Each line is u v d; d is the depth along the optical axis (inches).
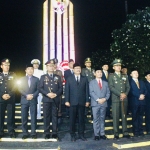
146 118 305.9
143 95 288.0
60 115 335.6
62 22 541.3
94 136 280.2
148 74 311.4
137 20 555.2
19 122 329.4
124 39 542.3
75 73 278.4
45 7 521.0
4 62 273.9
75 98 270.1
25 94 269.1
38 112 339.0
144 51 521.0
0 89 267.6
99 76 279.1
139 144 254.8
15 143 264.2
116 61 287.9
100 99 270.5
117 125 280.7
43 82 270.5
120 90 278.5
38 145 257.3
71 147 249.9
